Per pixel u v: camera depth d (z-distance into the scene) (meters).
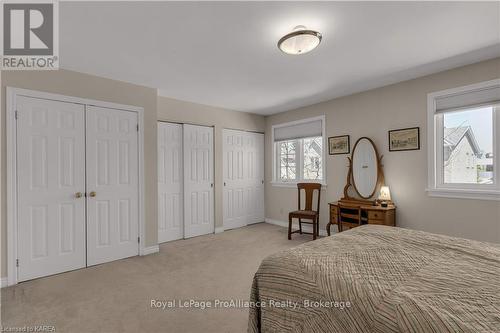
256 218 5.18
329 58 2.59
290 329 1.24
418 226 3.13
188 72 2.93
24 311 1.99
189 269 2.83
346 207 3.50
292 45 2.05
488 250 1.51
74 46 2.28
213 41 2.22
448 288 1.06
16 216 2.51
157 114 3.68
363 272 1.23
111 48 2.33
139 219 3.31
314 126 4.39
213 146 4.53
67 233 2.79
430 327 0.85
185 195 4.13
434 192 2.99
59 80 2.76
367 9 1.79
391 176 3.38
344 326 1.06
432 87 3.01
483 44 2.31
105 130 3.07
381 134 3.49
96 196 2.99
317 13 1.83
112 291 2.31
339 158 3.99
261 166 5.27
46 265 2.66
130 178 3.25
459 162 2.90
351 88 3.55
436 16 1.88
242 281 2.53
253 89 3.56
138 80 3.18
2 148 2.46
